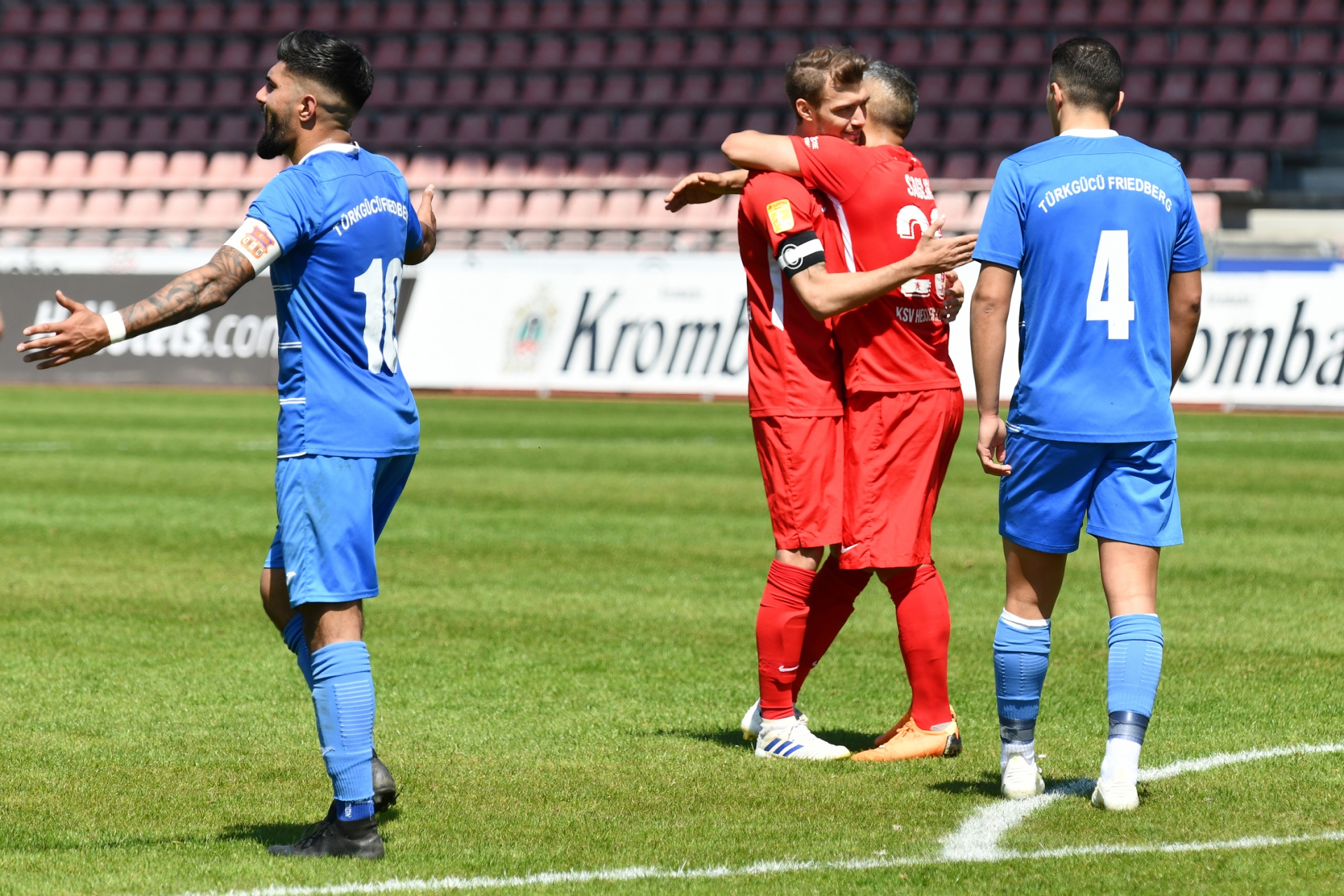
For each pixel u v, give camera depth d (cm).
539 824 1358
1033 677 1432
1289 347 6612
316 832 1277
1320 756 1586
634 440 5541
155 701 1884
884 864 1226
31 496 3972
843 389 1633
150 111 11475
